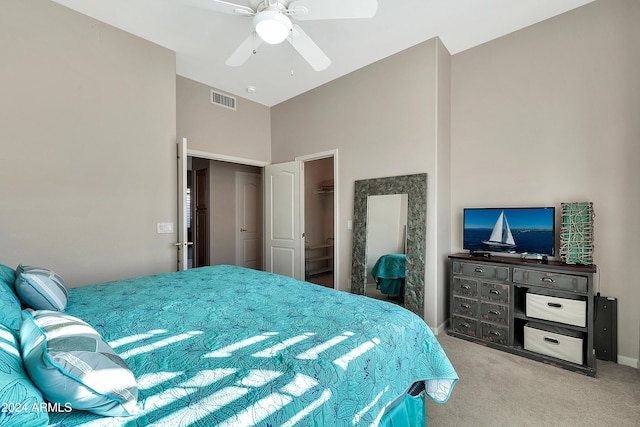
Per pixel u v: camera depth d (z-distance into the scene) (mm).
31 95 2250
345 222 3779
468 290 2824
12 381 645
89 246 2529
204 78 3811
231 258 5719
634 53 2336
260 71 3627
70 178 2436
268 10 1764
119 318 1407
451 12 2602
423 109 3064
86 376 720
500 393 1972
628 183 2359
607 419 1716
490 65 3045
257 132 4629
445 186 3186
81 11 2484
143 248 2857
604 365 2330
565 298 2332
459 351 2596
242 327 1316
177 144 3125
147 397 812
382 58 3375
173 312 1501
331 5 1772
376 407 1132
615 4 2408
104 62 2623
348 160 3746
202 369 957
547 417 1735
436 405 1853
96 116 2574
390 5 2492
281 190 4566
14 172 2180
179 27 2727
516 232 2744
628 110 2359
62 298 1496
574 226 2473
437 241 2994
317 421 898
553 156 2693
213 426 742
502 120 2975
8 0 2158
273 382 906
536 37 2775
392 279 3291
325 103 4000
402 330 1399
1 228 2131
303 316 1463
